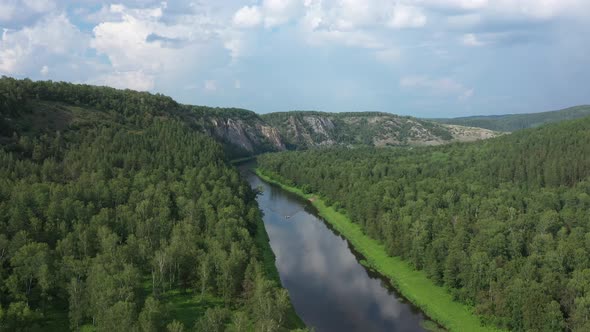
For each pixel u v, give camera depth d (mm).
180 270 94875
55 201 110812
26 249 86188
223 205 132875
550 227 118625
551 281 85375
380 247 136500
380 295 106438
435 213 138500
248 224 135250
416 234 121250
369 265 125375
